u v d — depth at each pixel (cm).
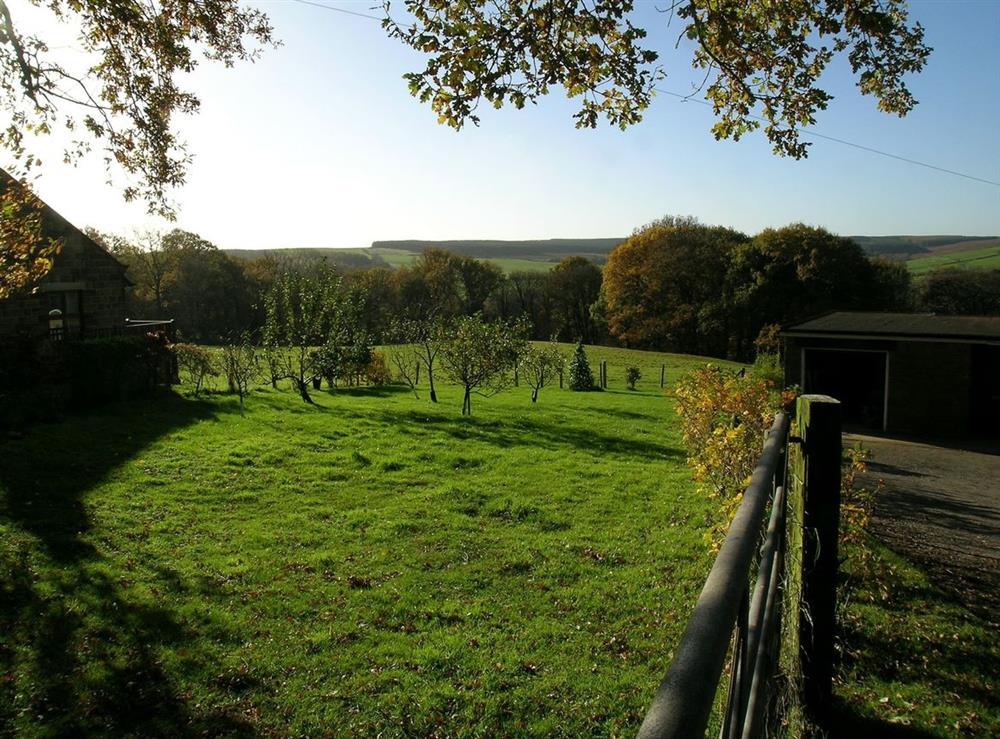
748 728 155
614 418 1916
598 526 852
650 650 522
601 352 4678
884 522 903
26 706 421
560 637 545
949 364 1844
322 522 838
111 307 1870
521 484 1057
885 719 395
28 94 875
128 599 580
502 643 533
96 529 746
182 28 920
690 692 72
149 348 1739
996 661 474
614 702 448
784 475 322
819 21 525
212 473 1018
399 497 962
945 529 880
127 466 1008
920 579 631
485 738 410
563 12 505
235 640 528
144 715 424
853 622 517
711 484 653
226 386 2091
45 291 1631
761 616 182
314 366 1984
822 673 334
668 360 4297
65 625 525
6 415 1184
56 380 1334
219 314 4844
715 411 671
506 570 693
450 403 2114
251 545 743
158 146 994
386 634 546
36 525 737
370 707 441
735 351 4712
